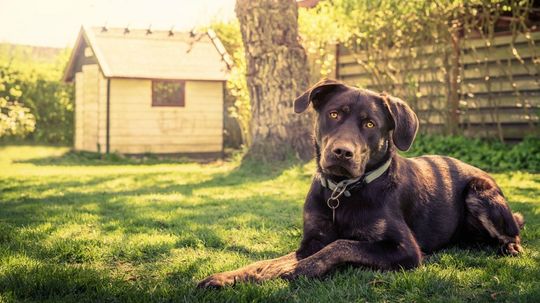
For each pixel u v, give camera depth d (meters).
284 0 10.70
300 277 3.49
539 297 3.15
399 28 13.21
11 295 3.20
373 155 3.99
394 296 3.30
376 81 14.77
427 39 13.30
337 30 13.71
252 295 3.20
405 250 3.83
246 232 5.30
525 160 10.74
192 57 16.95
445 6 12.21
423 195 4.40
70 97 21.11
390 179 4.09
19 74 21.08
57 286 3.37
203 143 16.94
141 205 6.98
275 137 10.87
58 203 7.14
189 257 4.32
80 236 5.09
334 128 3.96
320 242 4.12
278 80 10.79
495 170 10.49
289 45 10.83
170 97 18.44
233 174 10.34
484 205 4.54
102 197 7.70
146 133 16.22
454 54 13.04
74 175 10.88
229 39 18.75
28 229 5.28
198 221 5.88
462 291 3.37
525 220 5.79
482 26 12.47
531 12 11.88
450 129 13.29
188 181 9.82
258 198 7.57
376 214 3.91
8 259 4.06
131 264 4.20
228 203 7.18
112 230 5.43
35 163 14.15
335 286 3.42
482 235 4.62
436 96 13.60
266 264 3.72
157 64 16.23
